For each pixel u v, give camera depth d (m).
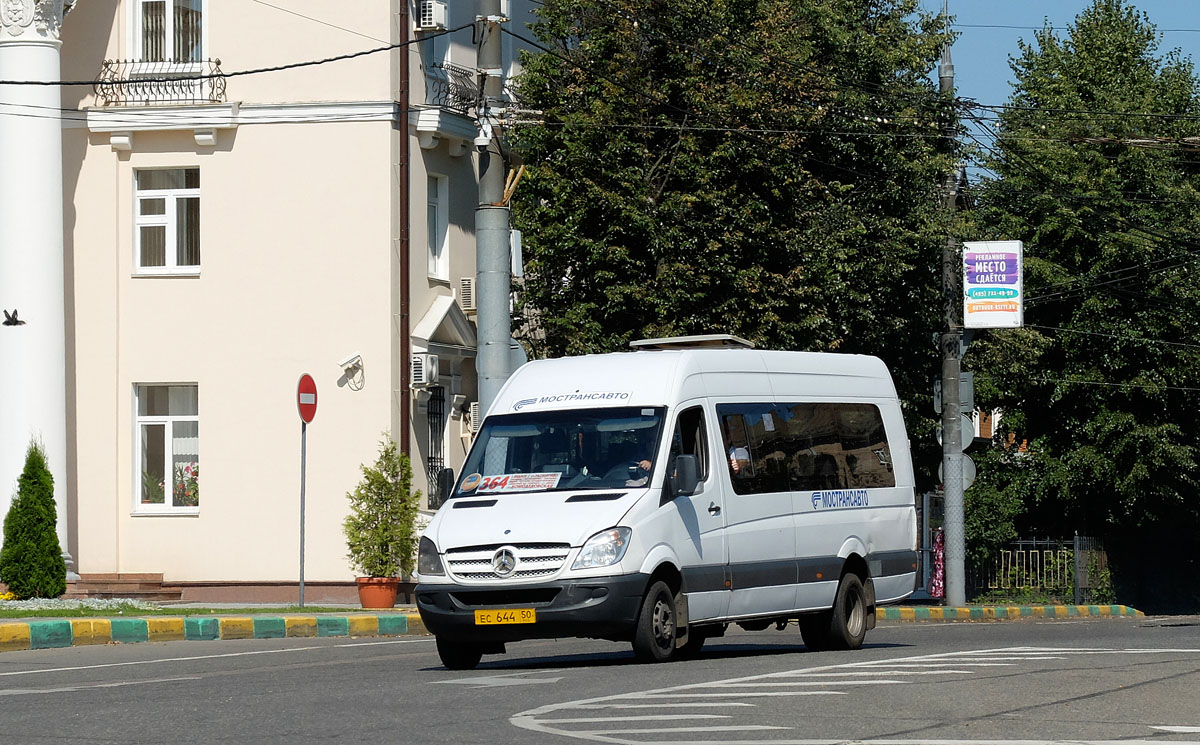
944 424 52.81
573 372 25.78
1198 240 62.59
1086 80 72.88
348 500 44.75
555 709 16.86
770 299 45.56
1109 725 15.43
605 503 23.20
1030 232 65.69
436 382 45.56
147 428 46.62
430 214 47.72
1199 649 26.41
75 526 46.25
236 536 45.47
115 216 46.31
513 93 48.69
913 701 17.41
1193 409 64.56
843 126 51.50
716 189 45.19
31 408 43.91
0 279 44.22
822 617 27.91
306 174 45.44
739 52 45.97
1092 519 68.00
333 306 45.16
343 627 34.59
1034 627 41.88
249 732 15.48
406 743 14.51
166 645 29.98
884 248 51.00
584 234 45.72
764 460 26.48
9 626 28.44
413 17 45.88
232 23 45.94
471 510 23.77
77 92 46.44
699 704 17.14
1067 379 63.81
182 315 46.03
